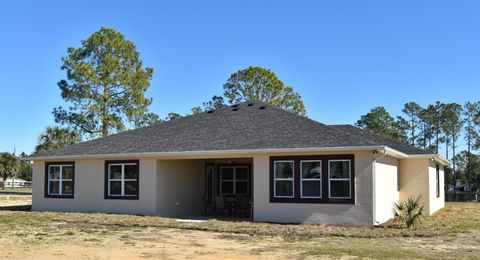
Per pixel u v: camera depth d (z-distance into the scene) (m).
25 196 43.59
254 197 19.84
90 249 12.43
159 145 22.47
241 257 11.38
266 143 20.06
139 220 19.14
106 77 47.31
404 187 24.17
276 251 12.23
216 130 22.83
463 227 17.59
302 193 19.08
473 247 12.98
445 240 14.35
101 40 47.66
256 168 19.92
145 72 49.72
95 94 48.00
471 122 71.12
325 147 18.52
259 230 16.36
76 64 46.97
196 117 25.28
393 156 21.91
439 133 72.69
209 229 16.59
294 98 58.22
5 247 12.62
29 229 16.47
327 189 18.66
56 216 20.69
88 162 23.75
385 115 71.50
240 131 22.02
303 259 11.10
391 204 21.97
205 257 11.39
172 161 23.11
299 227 17.28
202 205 24.89
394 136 70.12
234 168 25.91
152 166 22.14
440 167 29.45
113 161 23.08
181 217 21.62
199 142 21.80
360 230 16.44
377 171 19.25
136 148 22.75
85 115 47.53
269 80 57.09
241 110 24.69
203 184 25.27
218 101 62.12
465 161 71.62
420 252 12.05
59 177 24.55
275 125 21.91
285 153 19.30
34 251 12.03
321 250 12.32
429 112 72.69
